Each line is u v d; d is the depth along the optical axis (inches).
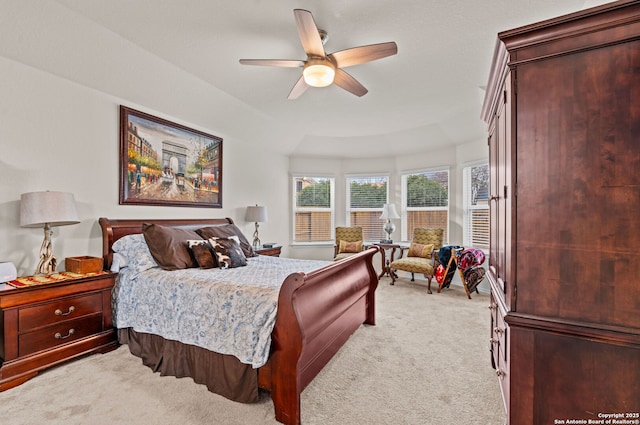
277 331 68.8
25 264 94.7
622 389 43.4
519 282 49.8
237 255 119.6
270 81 130.7
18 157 93.0
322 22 87.8
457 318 134.1
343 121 186.4
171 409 70.4
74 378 83.1
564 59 45.8
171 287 90.4
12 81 91.5
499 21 88.0
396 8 82.0
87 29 91.9
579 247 45.6
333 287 90.2
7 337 77.6
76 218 94.6
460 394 77.0
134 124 124.3
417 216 225.1
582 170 45.1
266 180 209.5
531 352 48.9
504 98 57.2
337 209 245.9
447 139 198.4
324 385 81.4
